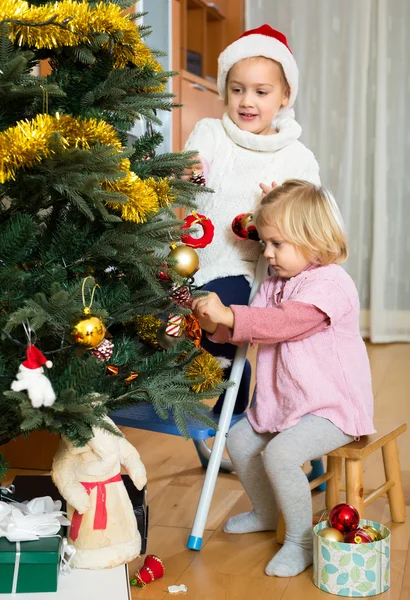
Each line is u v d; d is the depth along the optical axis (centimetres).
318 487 178
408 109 352
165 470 190
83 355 113
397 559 140
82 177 97
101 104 115
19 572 107
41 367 97
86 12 104
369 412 147
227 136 177
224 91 180
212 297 142
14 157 95
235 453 151
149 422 147
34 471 184
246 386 177
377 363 313
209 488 147
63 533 118
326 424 142
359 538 127
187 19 353
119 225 113
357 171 358
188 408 122
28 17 100
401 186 354
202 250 174
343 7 350
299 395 144
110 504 117
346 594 126
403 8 348
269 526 154
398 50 350
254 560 140
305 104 358
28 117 110
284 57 171
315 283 144
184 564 138
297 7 353
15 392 94
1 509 110
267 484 152
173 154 126
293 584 131
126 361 124
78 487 114
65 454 115
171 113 301
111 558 115
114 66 116
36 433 183
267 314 142
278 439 141
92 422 101
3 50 99
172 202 123
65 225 110
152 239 113
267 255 149
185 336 136
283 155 174
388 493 157
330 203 147
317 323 143
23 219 104
